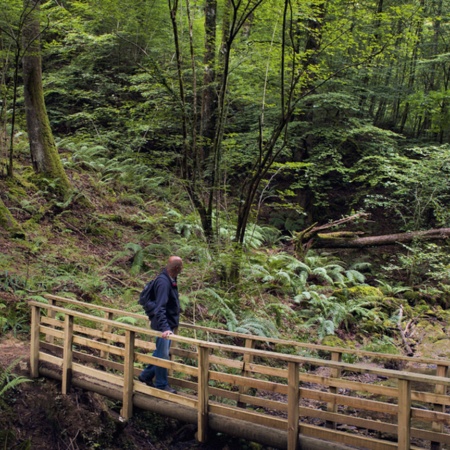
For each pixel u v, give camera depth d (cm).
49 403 538
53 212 1003
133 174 1293
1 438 477
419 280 1254
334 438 450
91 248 951
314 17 900
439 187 1298
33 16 1010
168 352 557
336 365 433
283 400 698
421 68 1698
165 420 578
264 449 553
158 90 1127
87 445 520
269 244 1310
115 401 585
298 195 1555
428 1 1770
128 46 1537
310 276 1147
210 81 1221
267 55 943
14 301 695
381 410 435
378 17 915
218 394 576
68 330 563
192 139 938
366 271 1326
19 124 1385
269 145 892
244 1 894
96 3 1032
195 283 882
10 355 600
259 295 938
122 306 789
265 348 807
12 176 1016
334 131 1482
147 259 952
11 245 829
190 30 892
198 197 912
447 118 1560
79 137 1387
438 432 459
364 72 1510
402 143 1702
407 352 924
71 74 1524
